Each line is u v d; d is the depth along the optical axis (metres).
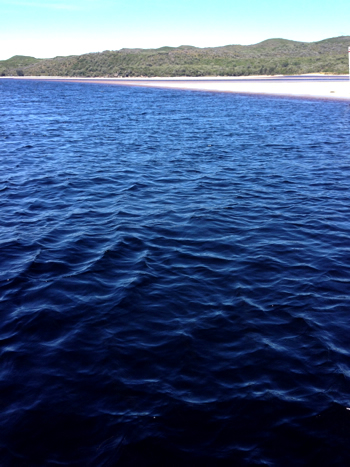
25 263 8.74
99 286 7.83
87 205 12.59
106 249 9.38
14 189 14.21
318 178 15.96
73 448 4.56
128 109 41.75
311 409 5.08
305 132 26.83
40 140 23.69
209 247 9.65
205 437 4.68
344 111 38.38
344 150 21.22
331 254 9.39
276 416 4.97
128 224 10.96
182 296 7.54
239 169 17.17
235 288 7.84
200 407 5.08
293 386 5.46
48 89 81.12
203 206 12.55
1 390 5.35
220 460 4.42
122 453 4.48
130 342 6.27
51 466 4.35
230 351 6.11
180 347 6.16
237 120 32.56
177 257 9.09
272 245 9.81
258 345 6.25
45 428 4.80
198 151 20.78
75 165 17.70
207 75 116.44
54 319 6.82
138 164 17.92
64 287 7.80
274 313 7.08
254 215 11.87
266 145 22.47
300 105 43.94
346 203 13.08
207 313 7.04
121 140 23.89
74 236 10.16
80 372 5.66
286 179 15.77
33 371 5.69
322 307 7.29
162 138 24.62
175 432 4.73
